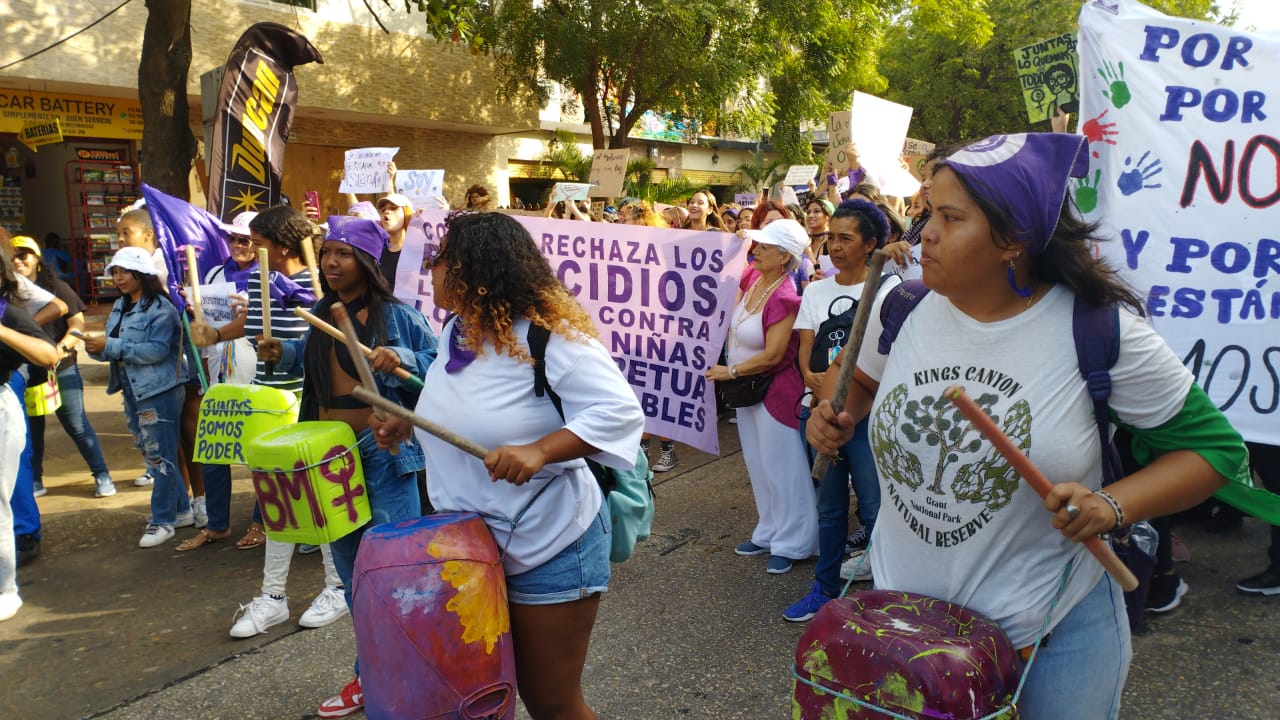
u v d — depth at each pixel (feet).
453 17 32.60
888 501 6.46
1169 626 12.64
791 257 14.70
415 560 6.66
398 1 50.67
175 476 17.11
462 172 61.11
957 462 5.82
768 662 11.99
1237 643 12.05
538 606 7.39
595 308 17.15
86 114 43.42
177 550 16.62
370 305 10.87
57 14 38.65
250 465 10.03
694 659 12.14
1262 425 12.55
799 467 14.80
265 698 11.38
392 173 24.86
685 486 20.15
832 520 12.91
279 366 13.93
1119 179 13.01
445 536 6.84
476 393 7.33
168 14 26.78
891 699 5.34
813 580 14.66
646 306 16.60
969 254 5.48
